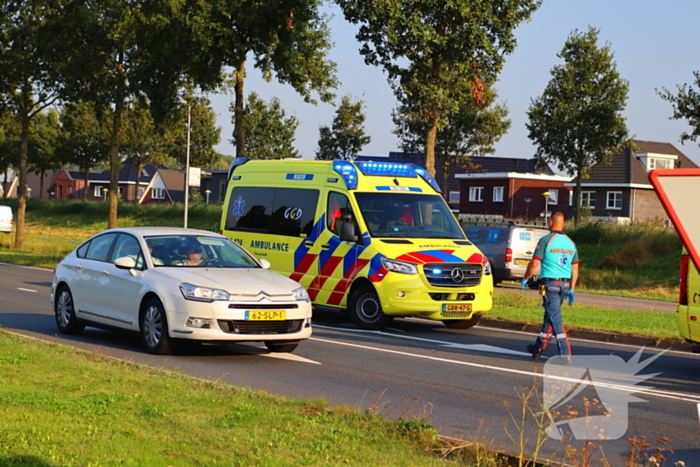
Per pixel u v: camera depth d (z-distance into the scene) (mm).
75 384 14633
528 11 46000
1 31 64188
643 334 26156
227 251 22672
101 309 22219
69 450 10430
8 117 70688
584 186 129000
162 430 11609
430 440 11578
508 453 11414
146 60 54250
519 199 139250
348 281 27672
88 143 140875
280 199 30984
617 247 68250
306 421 12344
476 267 27250
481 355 22422
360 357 21406
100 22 51344
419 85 45156
